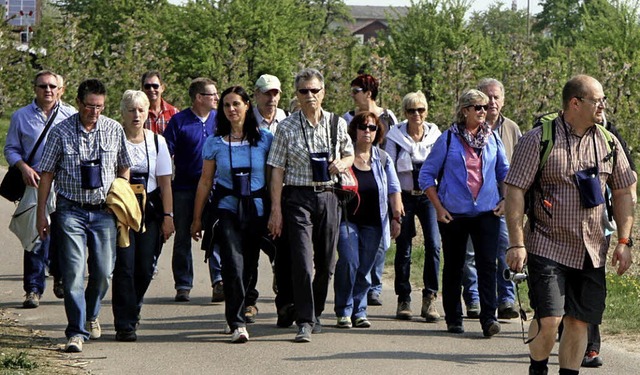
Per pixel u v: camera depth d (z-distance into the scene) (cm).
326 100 3638
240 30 4434
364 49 4506
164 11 4559
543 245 904
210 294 1524
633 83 3409
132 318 1193
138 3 5600
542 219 907
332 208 1197
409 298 1355
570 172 898
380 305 1452
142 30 3859
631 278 1694
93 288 1167
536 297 901
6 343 1164
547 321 895
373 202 1276
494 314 1216
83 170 1129
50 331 1250
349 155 1214
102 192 1143
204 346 1162
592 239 904
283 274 1259
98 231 1147
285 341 1188
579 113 895
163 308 1406
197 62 4369
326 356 1107
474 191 1216
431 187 1234
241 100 1195
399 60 4400
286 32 4528
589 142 906
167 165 1275
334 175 1202
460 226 1227
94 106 1134
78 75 3762
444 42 4353
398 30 4488
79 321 1137
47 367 1049
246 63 4300
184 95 4009
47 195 1150
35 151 1390
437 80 3944
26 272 1405
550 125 905
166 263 1780
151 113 1625
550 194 904
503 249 1333
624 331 1252
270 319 1341
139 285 1243
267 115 1421
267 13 4453
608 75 3406
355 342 1185
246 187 1182
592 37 4384
